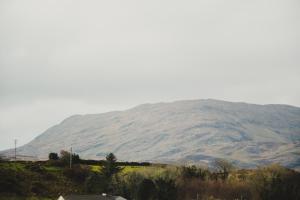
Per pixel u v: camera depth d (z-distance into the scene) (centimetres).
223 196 14800
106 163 15825
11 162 15888
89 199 10444
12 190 13088
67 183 14750
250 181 15550
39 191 13562
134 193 13638
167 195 13838
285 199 14550
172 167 16188
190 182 15300
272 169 15812
